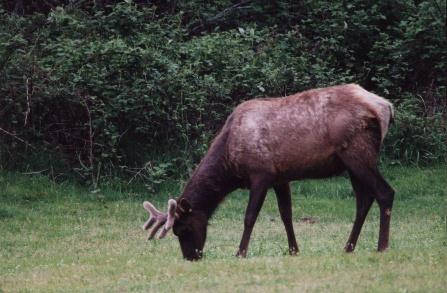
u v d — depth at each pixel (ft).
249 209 109.29
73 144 180.24
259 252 117.80
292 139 107.76
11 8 206.69
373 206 169.07
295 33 203.00
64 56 174.40
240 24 208.95
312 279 88.22
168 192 172.04
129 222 154.30
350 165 105.81
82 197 168.14
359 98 106.01
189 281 91.35
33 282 99.45
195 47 186.29
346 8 213.87
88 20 188.75
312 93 108.58
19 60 173.47
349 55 207.31
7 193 165.68
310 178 109.91
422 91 208.44
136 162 177.88
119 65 174.91
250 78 185.26
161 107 177.17
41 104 176.04
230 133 111.14
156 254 123.03
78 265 110.32
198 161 176.96
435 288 82.84
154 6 193.16
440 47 202.80
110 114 172.45
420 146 192.75
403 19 215.92
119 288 91.45
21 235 143.84
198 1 213.25
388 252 101.30
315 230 148.25
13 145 176.86
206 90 180.75
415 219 156.87
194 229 111.55
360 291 82.23
